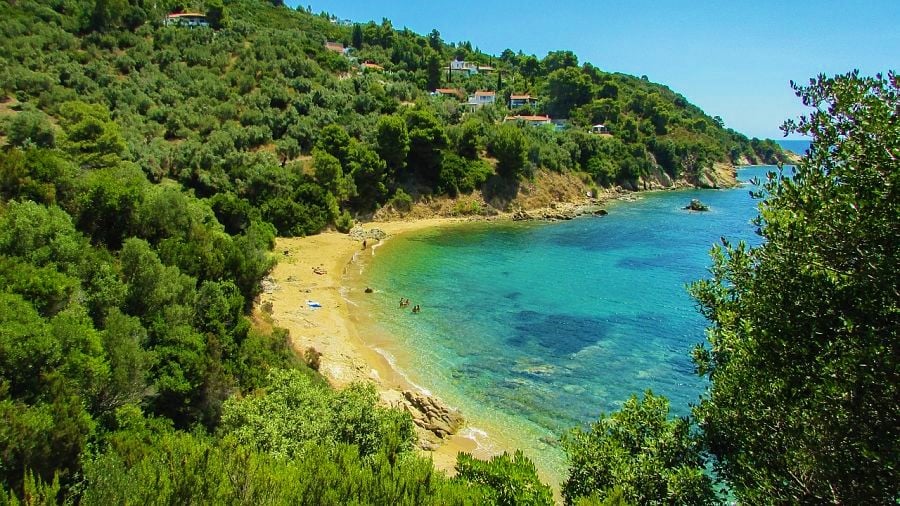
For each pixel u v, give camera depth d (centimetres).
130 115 6850
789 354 909
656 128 15775
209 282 2900
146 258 2650
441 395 2967
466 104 12575
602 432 1368
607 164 11975
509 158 9431
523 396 2953
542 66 19012
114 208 3331
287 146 7631
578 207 10169
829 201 830
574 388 3036
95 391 1822
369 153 7838
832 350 838
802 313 889
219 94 8325
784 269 920
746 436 1058
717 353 1239
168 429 1931
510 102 15662
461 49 19600
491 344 3653
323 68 10988
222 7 10925
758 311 970
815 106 889
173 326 2466
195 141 6731
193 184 6419
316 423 1714
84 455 1484
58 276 2220
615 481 1219
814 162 893
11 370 1614
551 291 4869
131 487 1234
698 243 7019
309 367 3045
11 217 2470
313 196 6938
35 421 1384
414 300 4569
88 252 2602
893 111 794
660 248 6738
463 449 2491
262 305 3944
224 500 1230
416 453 1770
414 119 8800
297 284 4794
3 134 5097
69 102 5734
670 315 4209
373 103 9500
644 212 9781
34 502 1179
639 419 1338
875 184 781
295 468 1373
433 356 3462
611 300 4603
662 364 3328
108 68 7762
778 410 966
